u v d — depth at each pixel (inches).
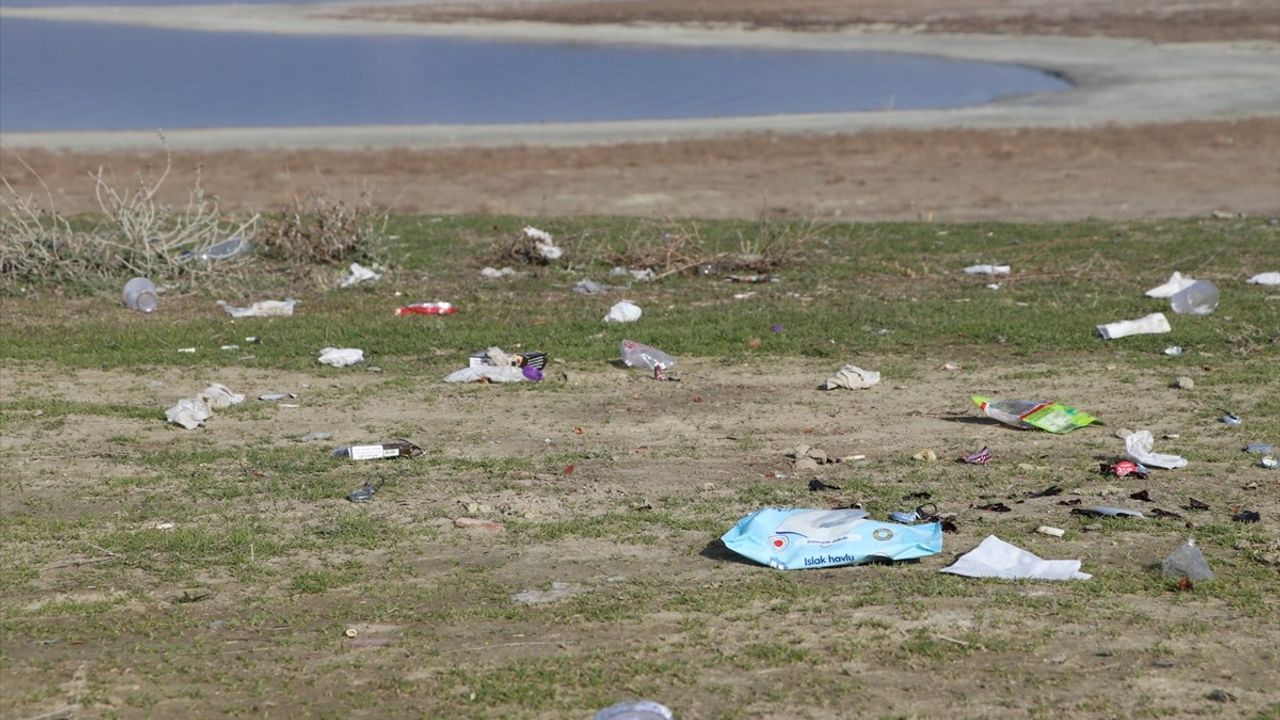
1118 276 574.9
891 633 223.6
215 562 268.4
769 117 1427.2
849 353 454.6
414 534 283.4
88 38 2716.5
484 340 477.4
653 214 818.2
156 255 607.5
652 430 366.0
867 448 344.5
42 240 597.3
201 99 1712.6
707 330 485.1
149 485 322.3
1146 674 206.5
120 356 461.1
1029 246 653.3
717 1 3093.0
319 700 204.1
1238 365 422.6
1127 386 401.7
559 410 388.8
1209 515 283.9
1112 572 250.5
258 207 887.7
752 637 223.5
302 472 330.6
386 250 637.9
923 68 1916.8
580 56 2208.4
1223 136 1143.6
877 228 724.0
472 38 2578.7
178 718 198.7
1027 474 317.7
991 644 218.1
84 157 1167.6
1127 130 1208.2
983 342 464.4
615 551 270.4
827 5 2920.8
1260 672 206.8
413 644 224.7
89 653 222.7
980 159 1084.5
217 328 504.1
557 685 207.3
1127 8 2591.0
